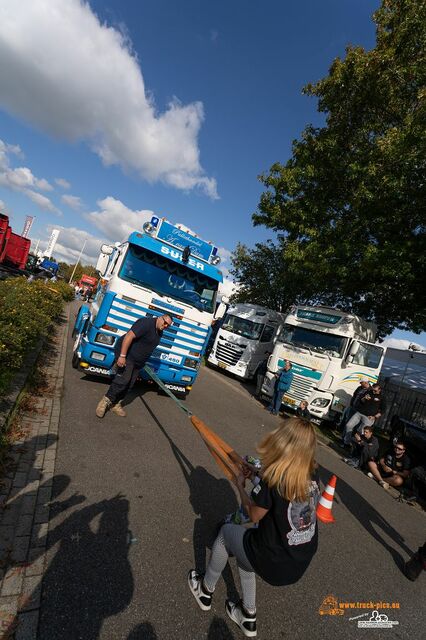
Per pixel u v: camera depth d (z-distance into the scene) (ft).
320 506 9.93
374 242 41.19
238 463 9.44
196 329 24.61
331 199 46.39
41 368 24.45
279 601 9.97
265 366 41.34
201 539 11.23
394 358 69.41
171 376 24.34
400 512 19.69
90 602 7.95
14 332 19.48
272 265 74.59
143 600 8.41
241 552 7.72
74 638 7.07
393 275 34.94
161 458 16.07
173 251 23.40
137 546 10.11
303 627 9.28
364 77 39.58
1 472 11.66
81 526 10.24
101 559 9.25
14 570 8.20
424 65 35.78
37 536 9.39
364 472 25.04
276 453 7.30
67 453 14.19
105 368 22.27
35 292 34.81
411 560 13.08
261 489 7.35
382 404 29.22
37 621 7.18
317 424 35.55
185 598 8.83
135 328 18.04
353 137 43.96
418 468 22.04
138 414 20.93
